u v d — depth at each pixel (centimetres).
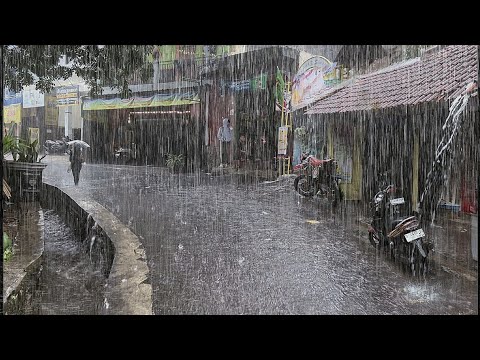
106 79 1020
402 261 657
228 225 950
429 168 946
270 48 1973
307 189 1337
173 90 2356
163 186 1596
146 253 709
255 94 2098
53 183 1562
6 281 508
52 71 1007
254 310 498
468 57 882
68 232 980
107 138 2756
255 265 663
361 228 929
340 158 1298
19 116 3188
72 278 643
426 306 514
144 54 971
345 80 1483
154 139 2530
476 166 866
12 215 902
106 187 1514
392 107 915
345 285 581
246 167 2109
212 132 2222
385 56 1404
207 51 2222
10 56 935
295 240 824
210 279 595
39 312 500
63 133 3059
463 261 664
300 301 526
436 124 930
